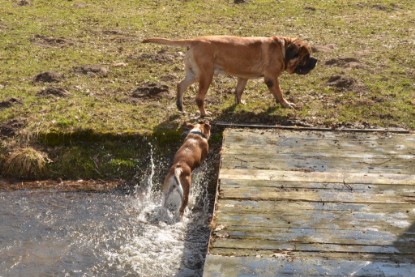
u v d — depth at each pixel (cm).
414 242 727
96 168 1068
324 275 659
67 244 866
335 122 1148
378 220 779
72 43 1614
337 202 828
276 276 657
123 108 1200
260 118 1157
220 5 2072
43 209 962
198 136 985
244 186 875
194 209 962
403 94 1273
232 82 1345
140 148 1090
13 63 1445
